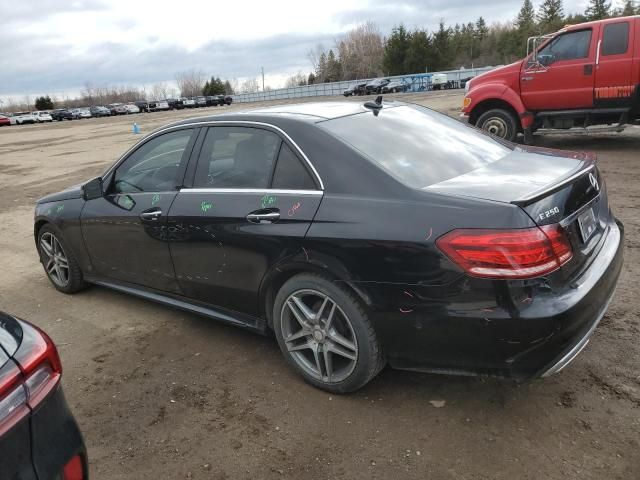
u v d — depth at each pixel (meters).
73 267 4.84
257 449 2.74
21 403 1.79
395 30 76.31
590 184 3.01
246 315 3.53
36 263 6.12
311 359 3.28
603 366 3.17
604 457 2.49
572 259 2.63
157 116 50.28
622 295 4.02
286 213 3.07
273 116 3.40
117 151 17.78
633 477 2.37
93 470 2.68
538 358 2.47
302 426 2.88
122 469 2.68
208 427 2.95
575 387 3.01
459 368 2.67
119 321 4.36
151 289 4.18
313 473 2.55
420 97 36.38
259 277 3.27
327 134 3.12
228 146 3.54
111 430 2.98
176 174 3.80
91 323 4.37
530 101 9.87
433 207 2.63
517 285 2.42
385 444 2.69
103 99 133.75
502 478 2.42
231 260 3.39
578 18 83.50
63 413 1.97
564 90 9.48
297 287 3.06
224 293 3.55
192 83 126.56
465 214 2.53
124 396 3.30
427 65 74.38
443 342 2.63
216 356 3.69
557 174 2.96
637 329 3.53
